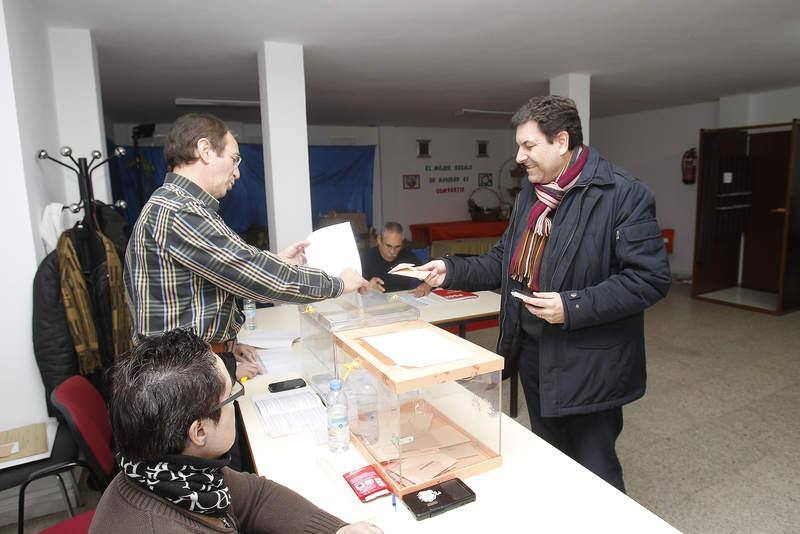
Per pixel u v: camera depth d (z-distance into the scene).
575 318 1.40
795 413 3.03
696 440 2.75
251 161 6.94
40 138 2.46
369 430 1.26
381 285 3.18
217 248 1.32
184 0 2.56
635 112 7.46
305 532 0.98
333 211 7.88
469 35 3.31
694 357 4.00
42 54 2.66
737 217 6.09
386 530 1.00
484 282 1.84
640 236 1.44
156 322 1.39
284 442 1.35
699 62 4.28
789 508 2.16
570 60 4.09
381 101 5.85
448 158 8.97
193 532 0.76
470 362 1.15
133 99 5.36
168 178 1.44
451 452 1.21
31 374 2.21
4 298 2.14
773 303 5.52
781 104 5.76
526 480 1.16
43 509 2.19
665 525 1.01
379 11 2.81
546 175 1.53
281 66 3.40
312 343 1.67
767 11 3.00
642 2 2.80
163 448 0.74
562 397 1.53
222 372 0.84
